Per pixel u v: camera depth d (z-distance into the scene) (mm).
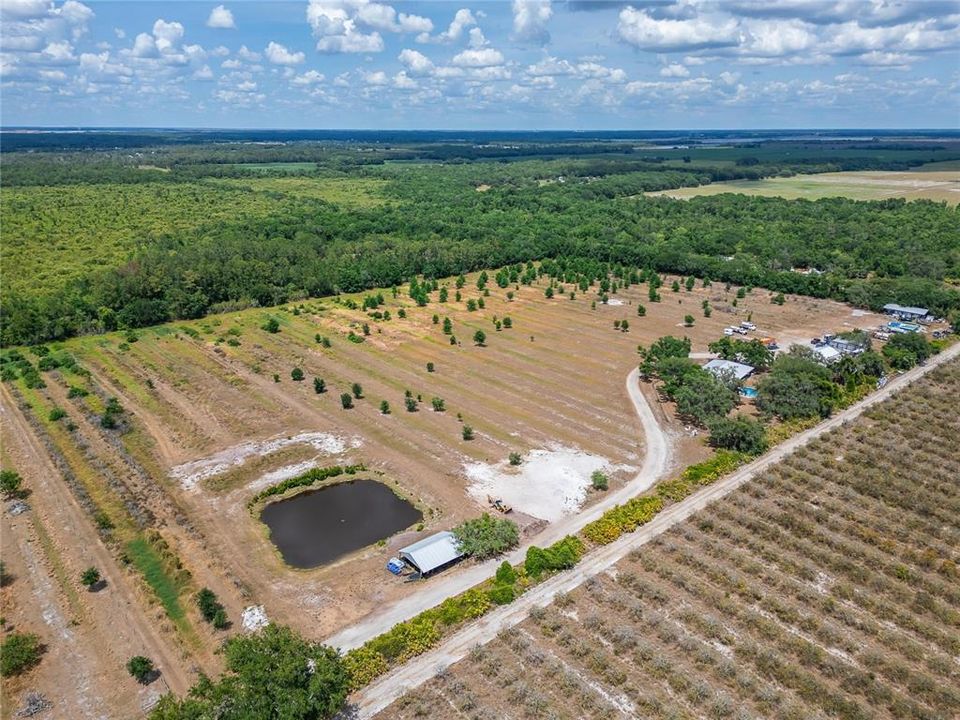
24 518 68500
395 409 94125
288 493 74062
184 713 40062
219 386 102750
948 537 64562
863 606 56062
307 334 129000
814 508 69312
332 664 44406
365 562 61969
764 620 53406
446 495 73000
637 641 51531
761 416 89938
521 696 46812
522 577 58875
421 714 45719
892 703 46094
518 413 92938
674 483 72812
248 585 58781
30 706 46250
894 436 84312
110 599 56844
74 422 89938
